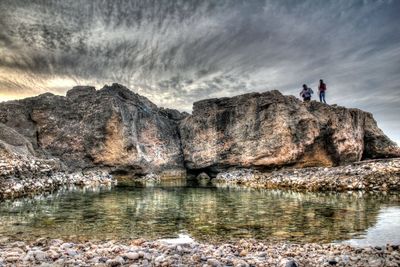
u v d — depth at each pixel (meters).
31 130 38.31
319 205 20.05
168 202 22.09
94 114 40.06
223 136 44.12
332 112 40.38
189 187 31.92
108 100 40.72
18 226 14.72
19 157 28.39
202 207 20.16
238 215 17.66
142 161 41.88
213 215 17.70
